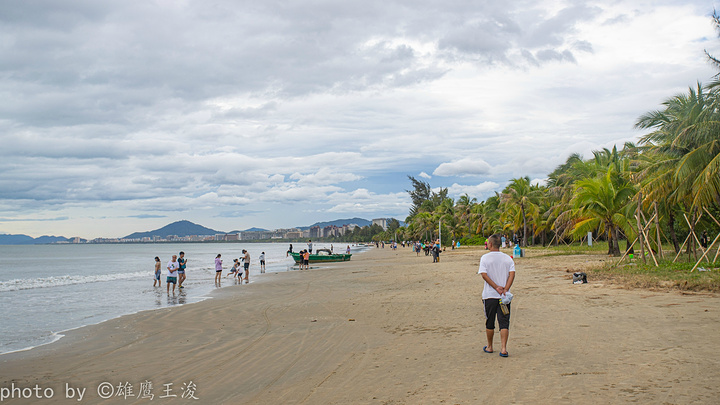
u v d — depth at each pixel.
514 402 4.79
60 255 101.81
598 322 8.76
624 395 4.77
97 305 16.59
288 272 32.19
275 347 8.53
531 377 5.60
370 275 25.91
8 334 11.27
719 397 4.54
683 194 20.20
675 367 5.60
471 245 77.25
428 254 52.28
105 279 29.88
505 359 6.52
